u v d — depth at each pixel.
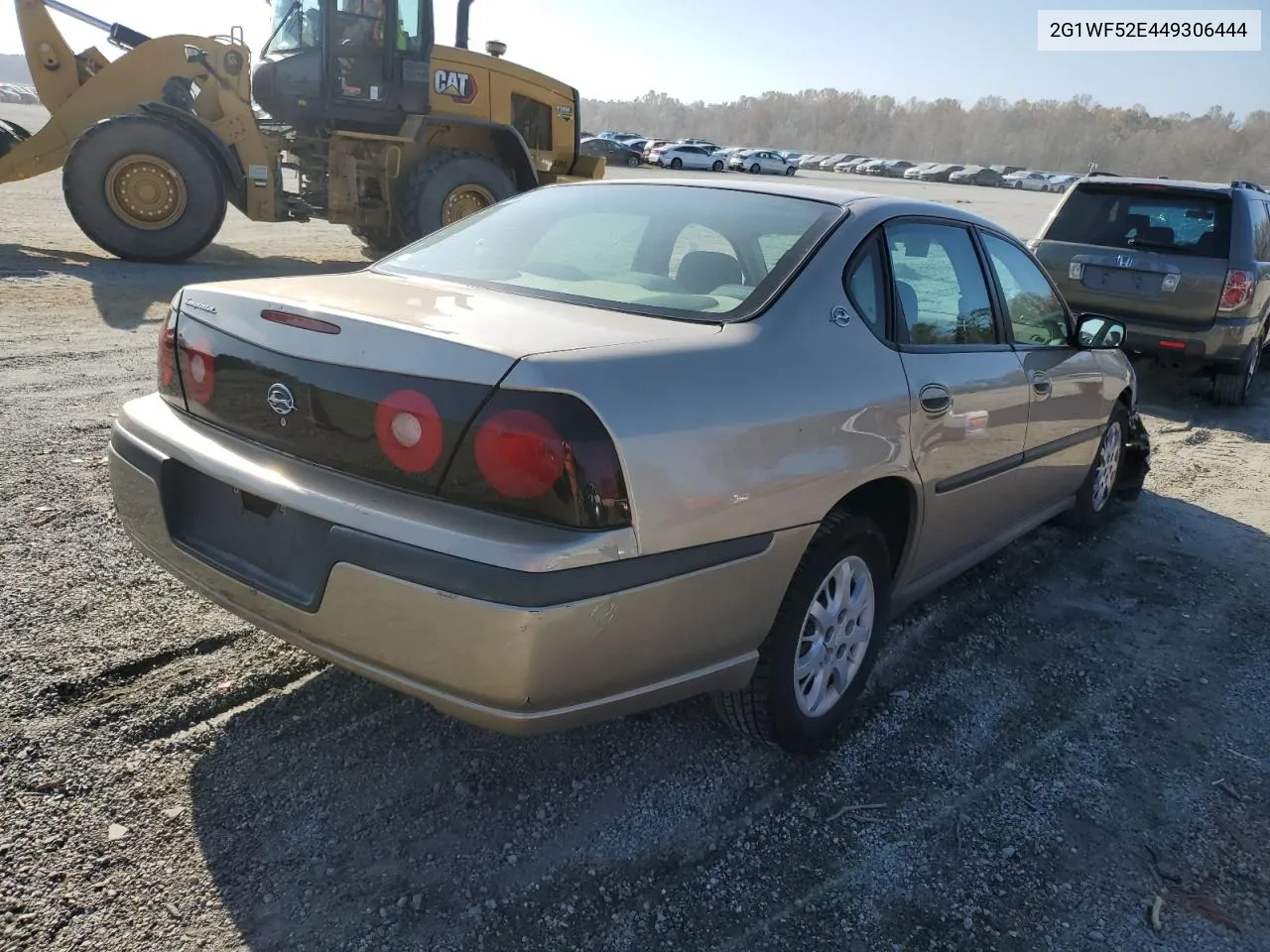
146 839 2.32
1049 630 3.89
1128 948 2.27
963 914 2.33
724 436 2.30
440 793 2.59
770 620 2.57
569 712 2.19
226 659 3.08
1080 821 2.71
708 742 2.95
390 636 2.14
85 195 10.43
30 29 11.23
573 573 2.05
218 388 2.53
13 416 5.16
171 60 11.22
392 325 2.22
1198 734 3.20
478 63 12.38
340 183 11.65
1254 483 6.09
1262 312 7.98
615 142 53.09
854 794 2.75
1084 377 4.27
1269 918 2.39
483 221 3.47
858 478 2.72
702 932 2.21
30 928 2.03
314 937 2.10
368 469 2.22
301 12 11.23
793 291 2.73
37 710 2.72
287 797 2.52
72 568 3.54
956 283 3.47
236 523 2.47
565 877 2.34
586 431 2.06
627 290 2.78
